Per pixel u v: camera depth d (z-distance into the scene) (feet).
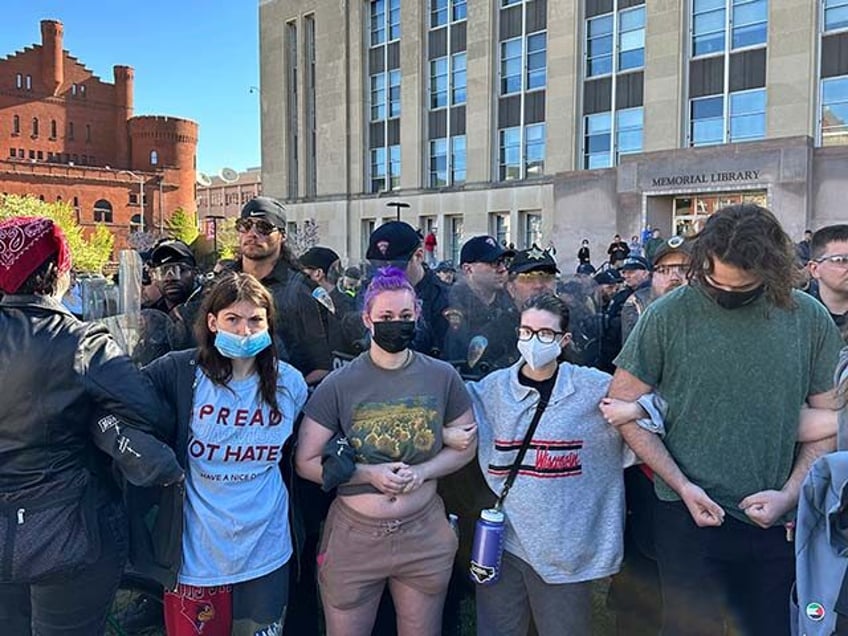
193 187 251.19
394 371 8.96
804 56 67.41
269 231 11.02
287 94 123.44
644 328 8.30
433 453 8.94
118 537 7.86
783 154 61.67
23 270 7.15
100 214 224.53
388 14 107.24
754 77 71.20
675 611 8.20
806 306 7.86
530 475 8.95
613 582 11.02
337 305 11.68
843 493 6.11
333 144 114.83
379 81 109.50
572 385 9.07
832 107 66.90
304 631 10.66
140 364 10.95
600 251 74.69
